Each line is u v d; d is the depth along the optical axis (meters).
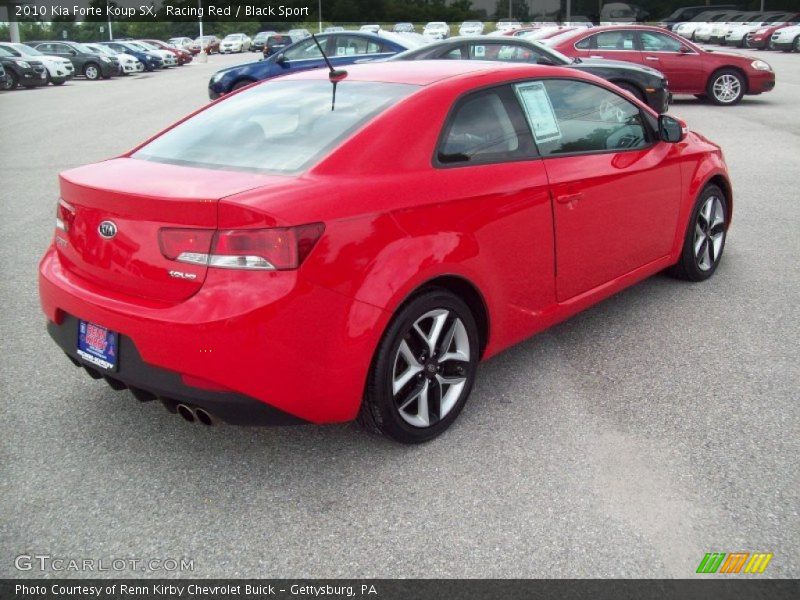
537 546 2.60
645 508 2.80
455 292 3.35
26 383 3.82
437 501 2.86
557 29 15.95
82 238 2.98
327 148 3.03
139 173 3.04
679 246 4.86
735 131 11.84
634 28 14.96
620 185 4.09
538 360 4.09
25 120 15.79
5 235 6.72
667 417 3.47
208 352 2.60
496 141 3.47
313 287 2.67
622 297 5.02
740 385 3.77
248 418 2.72
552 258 3.71
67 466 3.09
